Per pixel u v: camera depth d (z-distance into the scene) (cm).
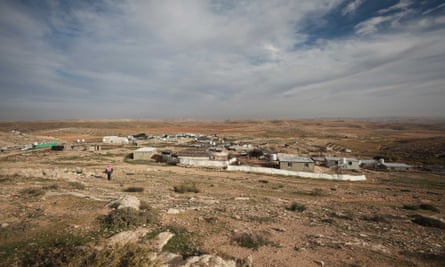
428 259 827
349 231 1166
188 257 725
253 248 845
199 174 3619
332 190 2811
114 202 1213
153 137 10644
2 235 774
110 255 598
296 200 2097
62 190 1628
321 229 1170
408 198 2456
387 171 5038
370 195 2544
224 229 1037
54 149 6081
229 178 3359
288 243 925
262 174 4012
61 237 790
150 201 1598
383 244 980
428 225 1377
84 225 909
